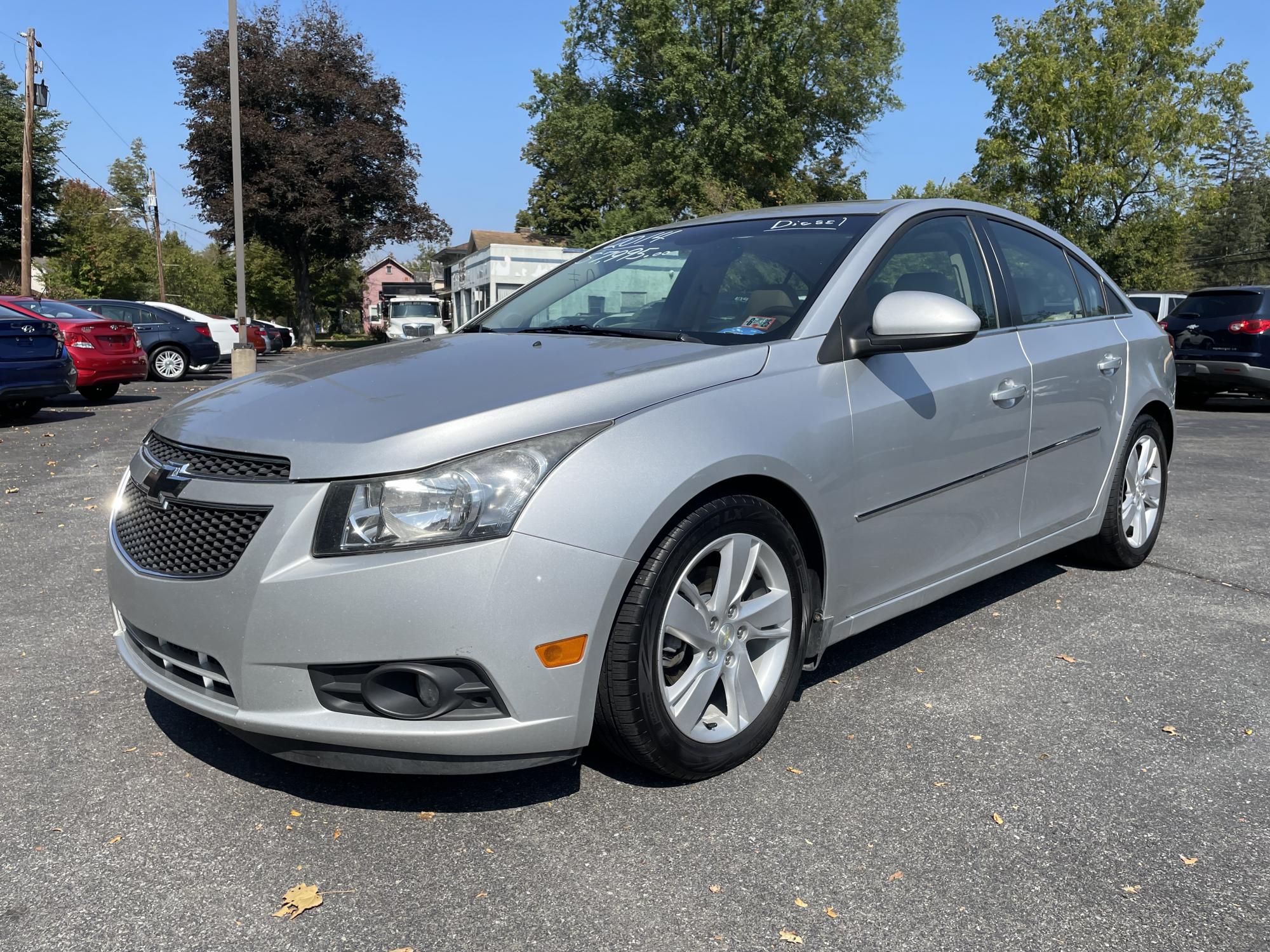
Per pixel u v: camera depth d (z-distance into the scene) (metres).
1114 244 32.72
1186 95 32.12
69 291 48.28
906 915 2.02
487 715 2.20
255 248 61.38
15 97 41.44
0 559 4.72
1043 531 3.78
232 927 1.97
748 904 2.05
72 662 3.38
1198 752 2.75
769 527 2.57
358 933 1.95
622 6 34.50
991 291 3.55
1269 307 12.10
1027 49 33.25
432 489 2.14
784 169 34.72
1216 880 2.14
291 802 2.46
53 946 1.91
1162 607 4.04
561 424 2.27
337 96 38.72
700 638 2.47
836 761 2.68
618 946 1.92
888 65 36.53
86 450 8.39
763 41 33.59
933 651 3.52
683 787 2.53
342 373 2.75
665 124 35.16
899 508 2.99
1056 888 2.11
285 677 2.19
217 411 2.57
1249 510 6.00
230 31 21.47
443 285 85.12
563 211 58.69
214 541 2.28
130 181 60.44
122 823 2.35
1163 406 4.50
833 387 2.79
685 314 3.12
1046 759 2.70
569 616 2.19
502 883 2.12
